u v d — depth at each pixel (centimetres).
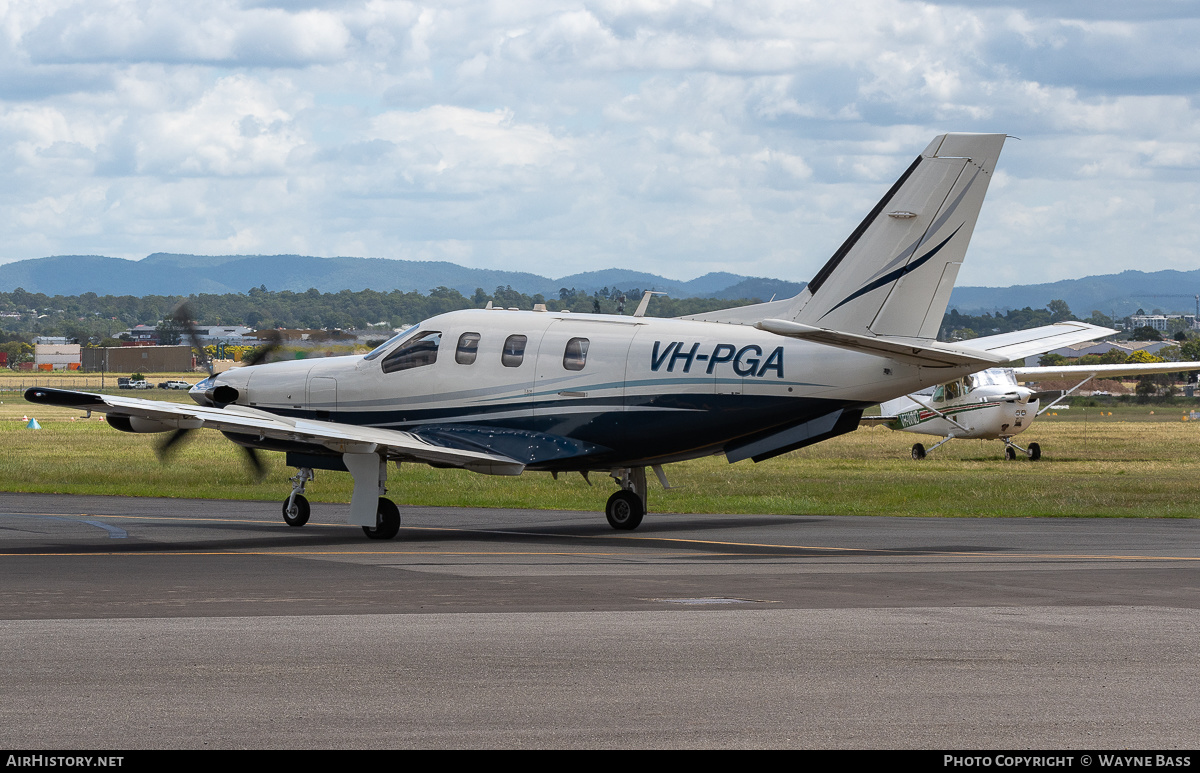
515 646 2528
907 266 5062
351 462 5116
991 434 11750
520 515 6450
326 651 2473
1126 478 9169
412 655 2434
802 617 2891
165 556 4362
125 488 8075
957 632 2691
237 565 4044
